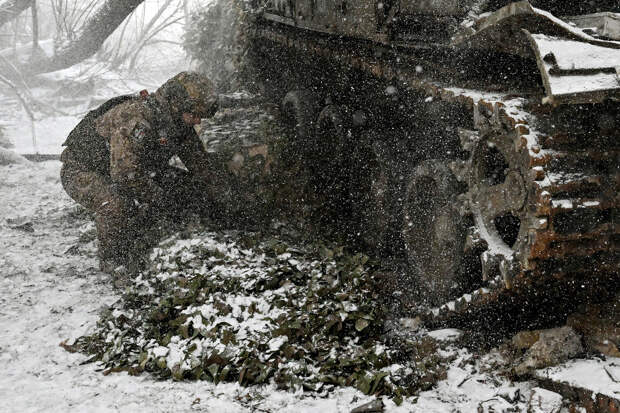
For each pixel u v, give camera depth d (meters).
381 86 5.54
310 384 3.43
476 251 3.87
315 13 5.91
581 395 3.09
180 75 5.32
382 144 5.32
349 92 6.06
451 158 4.74
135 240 5.55
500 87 4.10
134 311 4.38
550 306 3.94
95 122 5.48
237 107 6.91
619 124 3.48
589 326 3.63
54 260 5.95
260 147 5.89
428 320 4.29
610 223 3.41
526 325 4.05
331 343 3.77
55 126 16.34
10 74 18.28
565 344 3.49
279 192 5.75
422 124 5.17
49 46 18.62
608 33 3.72
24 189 8.93
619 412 2.90
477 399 3.28
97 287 5.27
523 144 3.36
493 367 3.59
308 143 6.14
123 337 4.07
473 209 3.84
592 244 3.42
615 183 3.40
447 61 4.48
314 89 6.74
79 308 4.80
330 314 3.95
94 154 5.57
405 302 4.59
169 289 4.43
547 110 3.49
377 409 3.17
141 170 5.23
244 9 7.72
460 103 4.01
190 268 4.61
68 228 7.07
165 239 5.21
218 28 8.83
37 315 4.67
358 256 4.74
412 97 5.17
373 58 5.15
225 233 5.25
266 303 4.13
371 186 5.34
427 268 4.55
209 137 5.81
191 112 5.32
